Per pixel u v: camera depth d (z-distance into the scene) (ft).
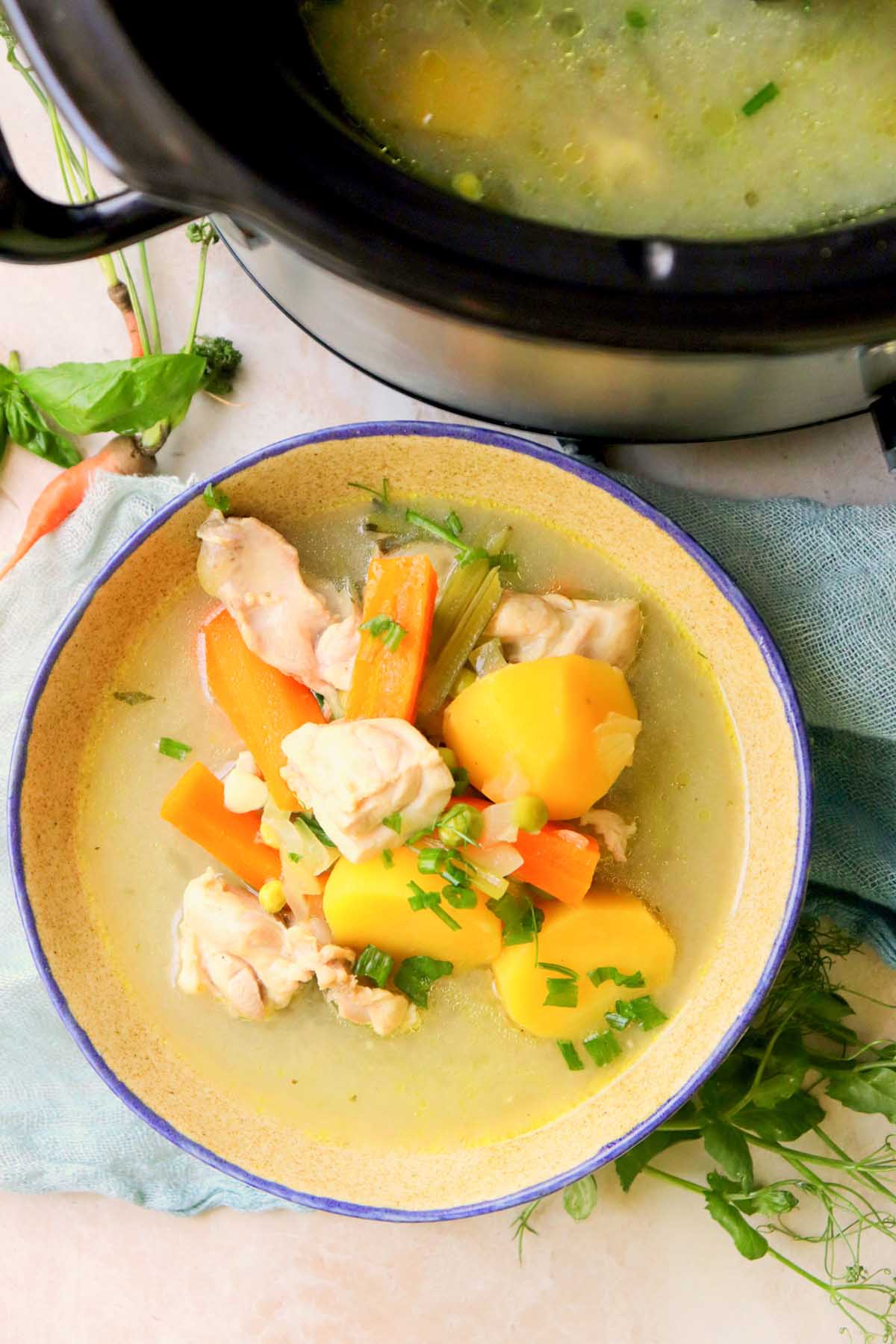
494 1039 2.20
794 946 2.32
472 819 2.12
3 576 2.33
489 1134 2.20
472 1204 2.15
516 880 2.15
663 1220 2.39
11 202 1.82
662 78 1.91
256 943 2.18
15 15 1.75
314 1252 2.42
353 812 2.10
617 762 2.15
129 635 2.23
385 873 2.14
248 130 1.79
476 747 2.15
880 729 2.28
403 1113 2.20
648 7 1.91
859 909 2.36
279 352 2.36
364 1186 2.19
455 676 2.19
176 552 2.20
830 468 2.33
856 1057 2.30
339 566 2.22
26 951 2.40
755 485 2.34
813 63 1.91
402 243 1.81
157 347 2.35
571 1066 2.19
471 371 2.04
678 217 1.90
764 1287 2.38
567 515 2.18
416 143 1.91
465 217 1.82
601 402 2.06
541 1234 2.40
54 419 2.35
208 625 2.22
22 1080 2.40
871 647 2.25
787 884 2.13
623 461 2.34
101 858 2.24
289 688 2.21
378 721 2.13
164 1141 2.39
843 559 2.26
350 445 2.15
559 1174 2.16
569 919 2.16
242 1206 2.39
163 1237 2.43
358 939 2.18
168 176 1.78
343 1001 2.17
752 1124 2.30
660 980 2.19
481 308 1.81
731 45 1.91
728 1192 2.30
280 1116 2.21
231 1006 2.20
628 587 2.20
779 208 1.90
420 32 1.91
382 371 2.18
